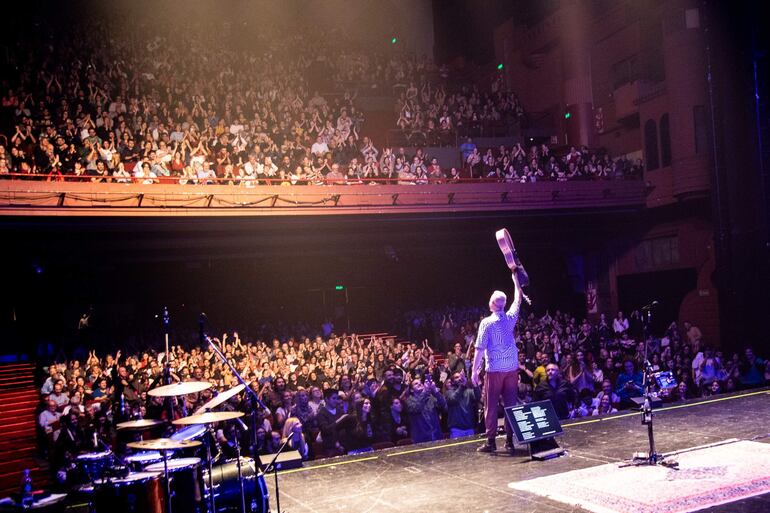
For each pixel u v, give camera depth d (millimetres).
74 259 18984
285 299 23938
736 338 19391
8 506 5109
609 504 5449
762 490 5492
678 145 21375
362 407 12977
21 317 19875
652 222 23516
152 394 5340
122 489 5094
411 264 25688
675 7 21391
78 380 14922
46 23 24891
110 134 18891
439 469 7242
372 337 21922
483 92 30750
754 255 19062
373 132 27781
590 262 26125
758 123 18891
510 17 31328
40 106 19672
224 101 23656
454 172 22094
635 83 24219
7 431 14984
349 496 6438
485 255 25484
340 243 22188
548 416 7734
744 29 18984
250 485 5867
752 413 9047
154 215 17703
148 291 21953
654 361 17281
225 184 19047
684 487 5691
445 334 22141
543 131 28516
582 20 27344
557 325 21469
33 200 16219
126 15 28062
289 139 22406
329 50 30781
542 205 22031
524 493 6031
